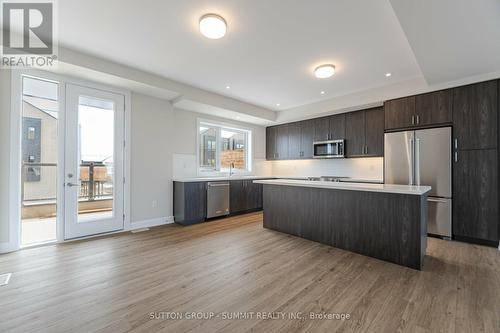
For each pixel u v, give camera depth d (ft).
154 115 13.69
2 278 7.07
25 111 10.11
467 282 6.89
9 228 9.20
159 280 7.02
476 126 10.34
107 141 11.82
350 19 7.28
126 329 4.90
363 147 15.07
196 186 14.23
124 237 11.29
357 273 7.52
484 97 10.17
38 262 8.26
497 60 8.88
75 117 10.80
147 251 9.42
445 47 7.98
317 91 14.19
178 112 15.16
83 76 10.62
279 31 7.97
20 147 9.45
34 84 10.08
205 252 9.33
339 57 9.82
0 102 9.02
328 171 18.34
